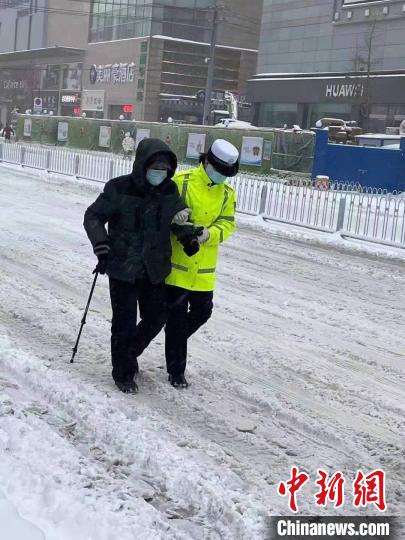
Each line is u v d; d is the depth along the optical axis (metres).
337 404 5.75
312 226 16.59
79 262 10.34
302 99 50.50
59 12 75.81
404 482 4.48
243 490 4.14
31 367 5.67
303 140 29.22
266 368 6.48
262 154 30.28
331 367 6.72
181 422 5.09
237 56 66.44
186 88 64.62
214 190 5.36
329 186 27.66
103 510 3.59
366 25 47.00
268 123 54.81
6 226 13.12
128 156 36.94
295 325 8.18
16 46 85.12
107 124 39.22
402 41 44.81
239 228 16.72
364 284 11.17
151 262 5.26
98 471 4.11
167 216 5.27
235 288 9.91
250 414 5.37
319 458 4.73
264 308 8.85
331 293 10.23
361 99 45.12
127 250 5.27
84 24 72.31
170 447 4.54
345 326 8.36
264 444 4.86
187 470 4.24
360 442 5.04
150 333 5.48
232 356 6.73
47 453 4.18
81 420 4.85
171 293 5.51
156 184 5.21
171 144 34.34
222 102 57.00
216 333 7.45
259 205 18.58
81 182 23.73
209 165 5.30
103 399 5.20
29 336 6.70
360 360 7.06
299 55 52.41
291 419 5.33
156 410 5.23
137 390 5.52
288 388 6.02
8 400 4.94
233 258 12.48
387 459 4.78
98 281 9.23
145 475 4.22
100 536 3.38
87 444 4.54
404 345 7.77
